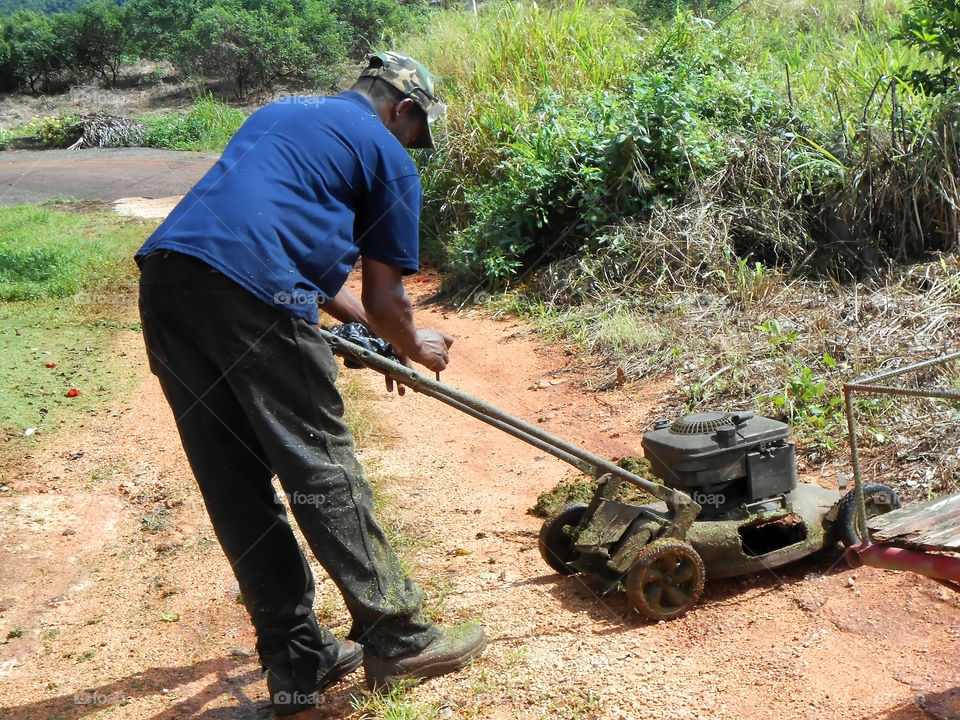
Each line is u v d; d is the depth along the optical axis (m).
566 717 3.03
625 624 3.55
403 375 3.19
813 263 7.29
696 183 7.89
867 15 12.41
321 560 3.02
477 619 3.64
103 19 30.91
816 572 3.80
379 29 27.92
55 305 9.02
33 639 3.87
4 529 4.81
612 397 6.02
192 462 3.06
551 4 13.62
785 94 8.88
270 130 2.96
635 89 8.59
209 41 26.58
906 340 5.59
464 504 4.78
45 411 6.32
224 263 2.76
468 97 10.94
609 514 3.74
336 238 2.95
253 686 3.42
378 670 3.21
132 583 4.29
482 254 8.72
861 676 3.12
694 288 7.18
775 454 3.75
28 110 27.91
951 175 6.74
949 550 2.53
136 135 21.98
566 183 8.63
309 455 2.91
